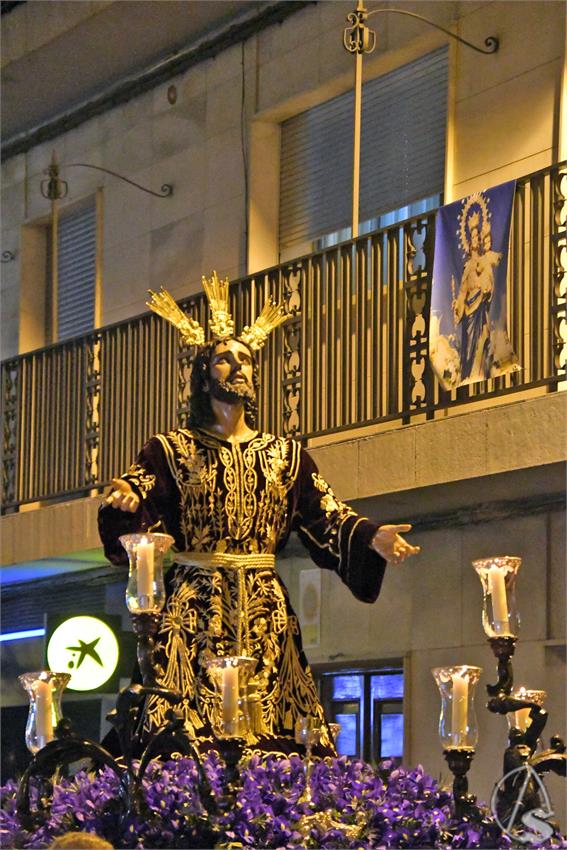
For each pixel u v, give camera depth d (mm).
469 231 11773
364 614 13438
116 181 16469
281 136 14977
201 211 15414
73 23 15172
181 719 6660
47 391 15570
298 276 13289
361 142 14086
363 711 13438
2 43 15992
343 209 14289
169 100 15867
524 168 12570
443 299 11906
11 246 17688
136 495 7496
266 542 7766
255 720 7426
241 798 6688
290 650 7715
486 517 12516
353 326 12906
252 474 7742
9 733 16344
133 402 14609
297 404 13039
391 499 12266
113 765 6820
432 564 12945
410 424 11969
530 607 12148
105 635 14453
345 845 6766
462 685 6992
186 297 14250
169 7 14688
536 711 6953
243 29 14945
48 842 6738
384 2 13742
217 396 7793
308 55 14422
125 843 6613
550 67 12461
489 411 11273
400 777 7375
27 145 17578
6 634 16891
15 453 15820
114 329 14914
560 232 11375
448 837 6918
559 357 11203
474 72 13023
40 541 14969
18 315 17484
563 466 10922
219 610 7562
